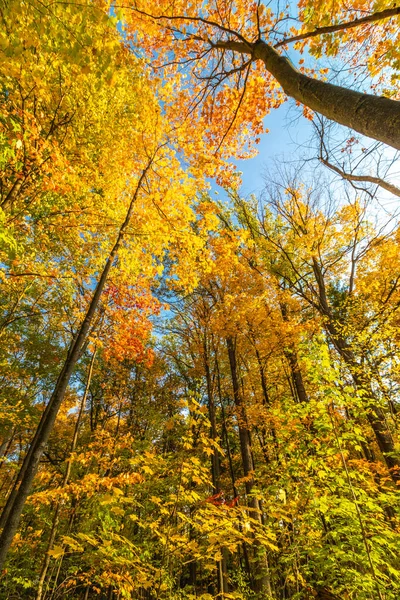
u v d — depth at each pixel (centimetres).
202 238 571
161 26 404
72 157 523
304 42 405
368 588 282
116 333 739
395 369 663
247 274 918
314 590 340
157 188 537
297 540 366
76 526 570
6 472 1149
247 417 865
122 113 556
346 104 186
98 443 659
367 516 313
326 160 561
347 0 335
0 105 427
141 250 570
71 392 1175
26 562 606
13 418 770
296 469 366
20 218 495
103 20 237
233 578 641
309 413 394
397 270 798
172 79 527
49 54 375
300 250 1024
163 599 312
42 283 751
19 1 223
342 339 752
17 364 973
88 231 604
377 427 613
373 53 390
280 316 917
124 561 283
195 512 333
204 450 343
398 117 150
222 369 1278
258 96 494
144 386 1365
